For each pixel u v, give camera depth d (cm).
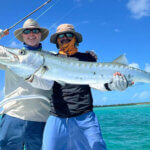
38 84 130
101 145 124
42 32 172
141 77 144
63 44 150
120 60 145
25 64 135
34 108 147
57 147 127
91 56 155
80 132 129
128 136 344
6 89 154
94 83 139
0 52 135
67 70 137
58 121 129
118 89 132
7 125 146
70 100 129
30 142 147
